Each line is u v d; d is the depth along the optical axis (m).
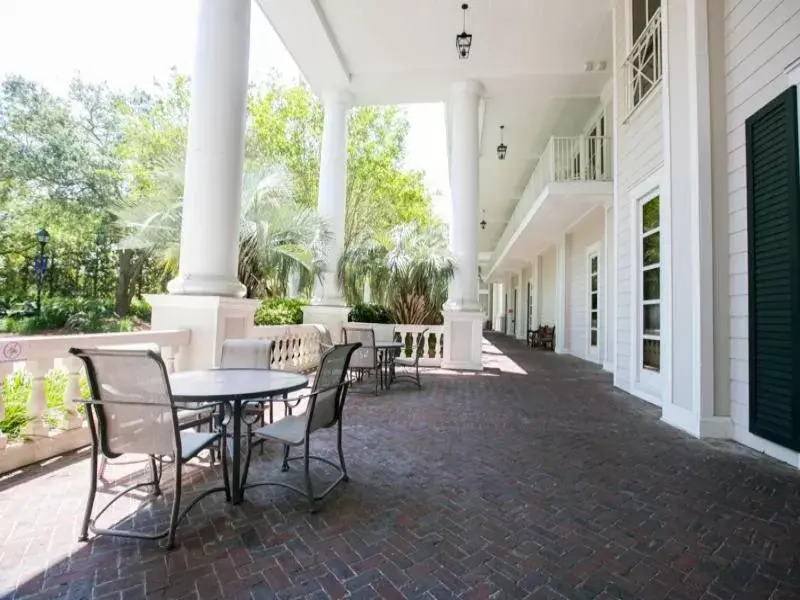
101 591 1.56
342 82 8.13
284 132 13.08
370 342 5.58
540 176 9.52
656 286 5.11
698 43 3.89
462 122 8.06
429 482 2.65
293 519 2.15
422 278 8.06
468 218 7.96
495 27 6.80
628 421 4.24
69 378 2.98
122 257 13.47
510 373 7.45
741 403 3.58
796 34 3.09
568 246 11.23
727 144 3.81
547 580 1.69
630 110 5.71
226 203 4.23
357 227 13.51
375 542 1.95
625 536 2.04
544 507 2.33
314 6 6.31
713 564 1.83
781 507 2.37
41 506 2.21
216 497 2.41
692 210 3.93
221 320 4.09
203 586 1.60
